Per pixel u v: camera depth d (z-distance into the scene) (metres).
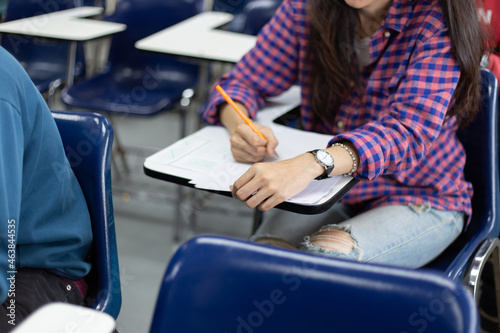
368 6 1.44
